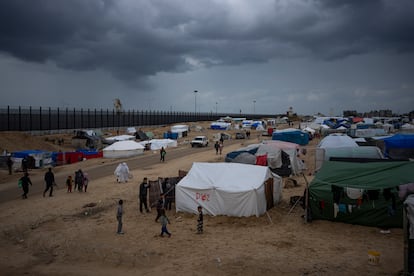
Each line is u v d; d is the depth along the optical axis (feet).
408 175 54.75
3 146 168.45
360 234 51.24
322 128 239.09
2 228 61.11
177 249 48.49
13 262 46.78
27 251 50.98
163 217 53.88
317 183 57.93
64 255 48.78
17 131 204.23
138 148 171.94
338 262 41.75
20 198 83.71
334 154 94.48
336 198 55.47
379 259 41.86
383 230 52.26
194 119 486.38
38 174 121.80
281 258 43.60
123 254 47.65
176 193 66.23
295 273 39.22
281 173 98.84
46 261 47.01
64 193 87.71
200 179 66.80
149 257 46.32
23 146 180.45
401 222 52.01
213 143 229.45
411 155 98.68
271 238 51.03
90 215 67.82
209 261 43.68
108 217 65.77
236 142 230.48
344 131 225.35
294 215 62.08
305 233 52.75
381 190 52.85
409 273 35.88
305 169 108.58
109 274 41.98
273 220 59.47
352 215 54.85
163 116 407.23
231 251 46.73
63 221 64.08
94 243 52.26
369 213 53.72
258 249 46.98
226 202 61.82
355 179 56.29
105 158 163.73
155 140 215.10
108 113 313.32
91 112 292.61
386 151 100.99
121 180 100.68
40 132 237.25
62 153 155.22
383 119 357.41
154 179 102.42
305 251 45.68
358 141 117.19
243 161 98.68
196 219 61.72
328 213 56.65
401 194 50.21
